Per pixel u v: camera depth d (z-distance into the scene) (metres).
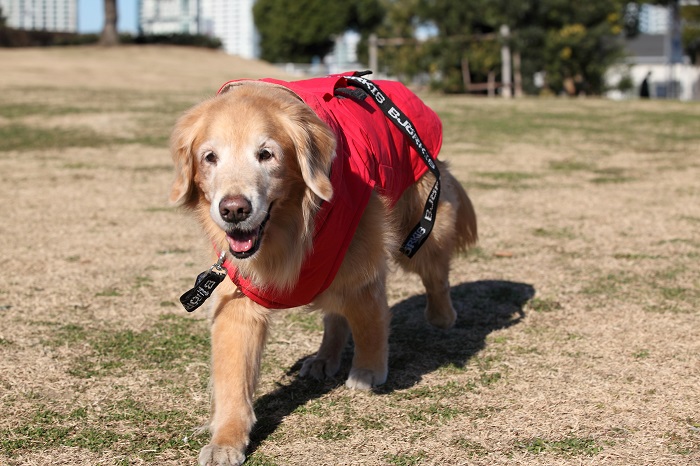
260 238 2.62
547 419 2.87
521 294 4.45
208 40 35.28
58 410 2.98
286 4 43.88
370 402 3.07
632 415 2.89
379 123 3.32
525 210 6.68
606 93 23.94
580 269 4.91
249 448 2.70
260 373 3.17
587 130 12.24
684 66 42.53
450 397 3.10
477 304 4.31
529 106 16.22
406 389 3.19
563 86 23.55
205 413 2.97
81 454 2.65
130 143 10.52
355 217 2.89
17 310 4.12
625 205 6.86
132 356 3.52
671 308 4.12
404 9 28.53
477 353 3.58
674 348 3.55
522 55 22.72
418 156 3.55
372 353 3.22
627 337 3.71
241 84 3.01
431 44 23.48
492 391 3.14
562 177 8.29
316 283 2.89
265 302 2.85
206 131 2.70
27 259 5.12
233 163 2.61
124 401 3.06
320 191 2.65
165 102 15.23
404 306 4.33
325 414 2.97
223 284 2.88
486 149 10.32
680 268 4.88
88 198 7.14
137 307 4.20
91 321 3.97
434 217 3.61
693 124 12.91
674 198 7.13
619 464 2.54
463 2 22.83
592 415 2.90
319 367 3.36
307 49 45.09
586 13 22.39
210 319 2.96
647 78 23.98
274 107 2.72
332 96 3.20
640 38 46.84
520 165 9.08
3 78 19.69
